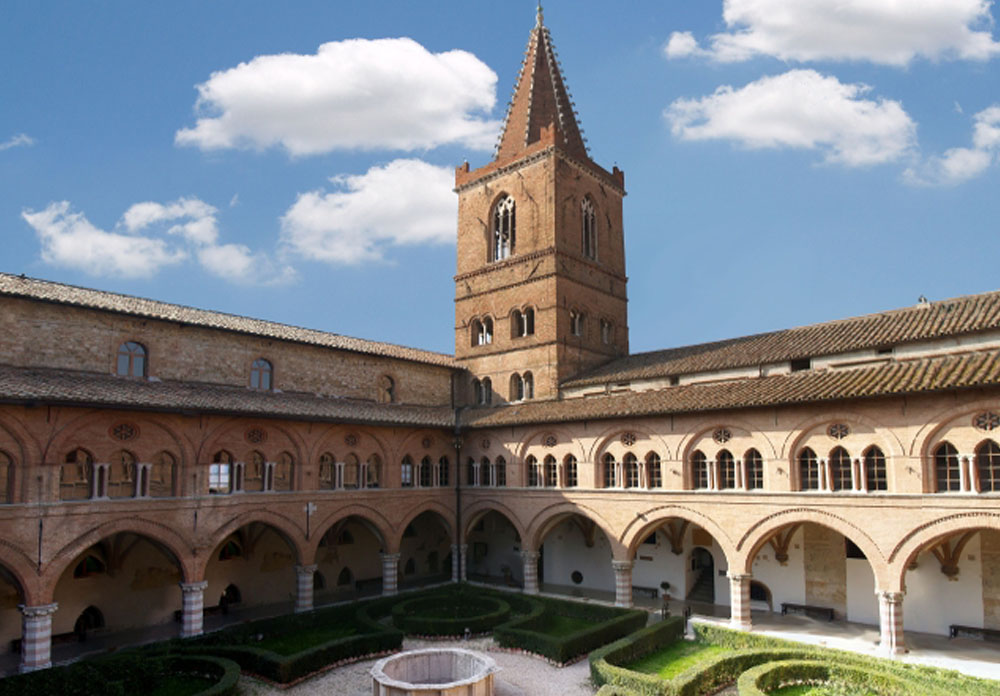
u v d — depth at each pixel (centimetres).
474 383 5494
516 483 4550
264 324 4556
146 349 3716
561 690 2720
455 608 4100
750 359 4009
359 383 4778
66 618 3488
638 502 3922
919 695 2375
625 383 4575
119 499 3167
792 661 2720
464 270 5722
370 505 4300
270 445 3838
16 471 2869
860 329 3862
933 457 2991
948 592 3409
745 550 3478
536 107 5531
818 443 3322
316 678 2869
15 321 3256
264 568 4356
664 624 3284
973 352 3228
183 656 2881
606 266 5603
